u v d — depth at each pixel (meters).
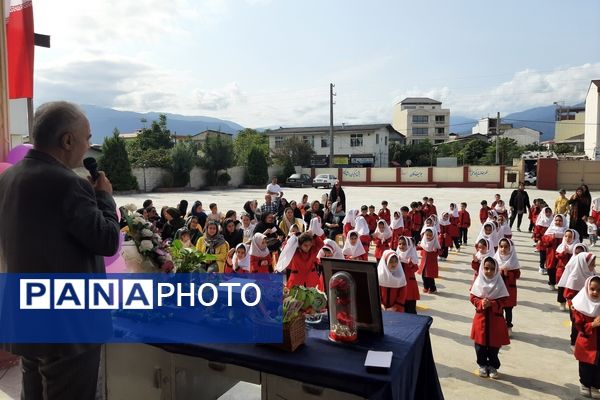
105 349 3.40
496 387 5.11
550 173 36.72
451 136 97.75
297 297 2.94
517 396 4.89
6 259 2.26
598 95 48.88
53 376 2.36
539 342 6.45
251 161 42.56
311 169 46.41
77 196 2.22
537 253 13.09
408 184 42.53
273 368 2.71
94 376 2.49
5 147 5.13
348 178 44.84
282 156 48.91
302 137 60.25
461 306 8.16
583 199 12.97
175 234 8.67
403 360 2.71
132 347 3.30
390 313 3.56
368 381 2.46
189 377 3.31
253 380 2.84
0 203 2.29
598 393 4.86
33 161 2.27
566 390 5.04
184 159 37.03
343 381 2.53
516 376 5.38
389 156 61.84
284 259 7.11
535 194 32.19
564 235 8.29
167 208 9.87
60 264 2.21
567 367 5.63
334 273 3.17
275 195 13.84
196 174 39.06
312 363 2.64
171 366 3.15
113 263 4.01
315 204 13.64
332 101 46.84
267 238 9.12
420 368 3.28
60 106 2.31
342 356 2.76
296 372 2.64
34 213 2.19
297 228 9.98
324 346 2.92
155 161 36.38
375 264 3.03
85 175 2.69
